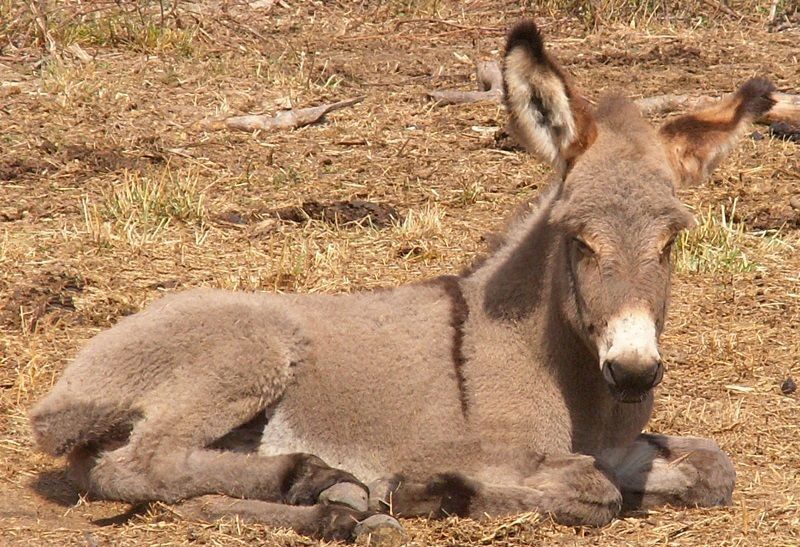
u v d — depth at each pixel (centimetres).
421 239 2675
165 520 1538
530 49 1515
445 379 1625
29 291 2309
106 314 2244
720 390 2114
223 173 2986
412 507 1560
